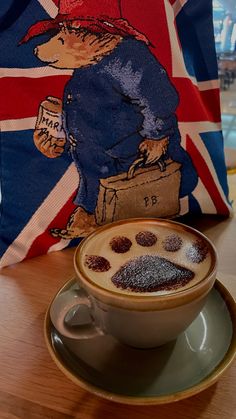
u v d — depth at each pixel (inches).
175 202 14.0
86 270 8.8
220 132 14.9
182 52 13.3
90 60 11.5
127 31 11.9
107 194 12.6
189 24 13.5
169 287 8.3
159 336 8.4
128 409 8.0
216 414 7.8
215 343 9.1
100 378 8.2
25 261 12.5
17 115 11.0
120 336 8.7
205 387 7.8
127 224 10.9
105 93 11.9
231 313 9.7
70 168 12.0
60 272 12.0
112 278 8.7
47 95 11.2
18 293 11.2
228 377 8.6
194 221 14.8
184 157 13.7
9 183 11.6
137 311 7.7
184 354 8.9
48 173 11.8
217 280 10.8
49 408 8.0
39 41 10.8
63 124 11.6
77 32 11.1
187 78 13.4
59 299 8.7
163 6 12.6
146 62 12.3
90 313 9.1
